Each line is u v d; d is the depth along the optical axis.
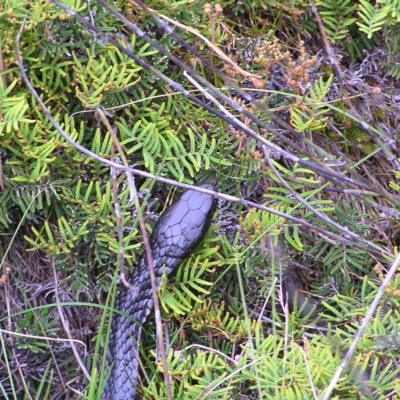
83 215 1.14
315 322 1.15
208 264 1.13
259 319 1.12
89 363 1.14
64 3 1.13
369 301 1.14
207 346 1.15
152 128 1.16
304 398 1.06
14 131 1.12
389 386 1.08
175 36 1.11
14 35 1.13
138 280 1.13
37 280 1.16
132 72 1.14
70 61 1.15
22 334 1.11
